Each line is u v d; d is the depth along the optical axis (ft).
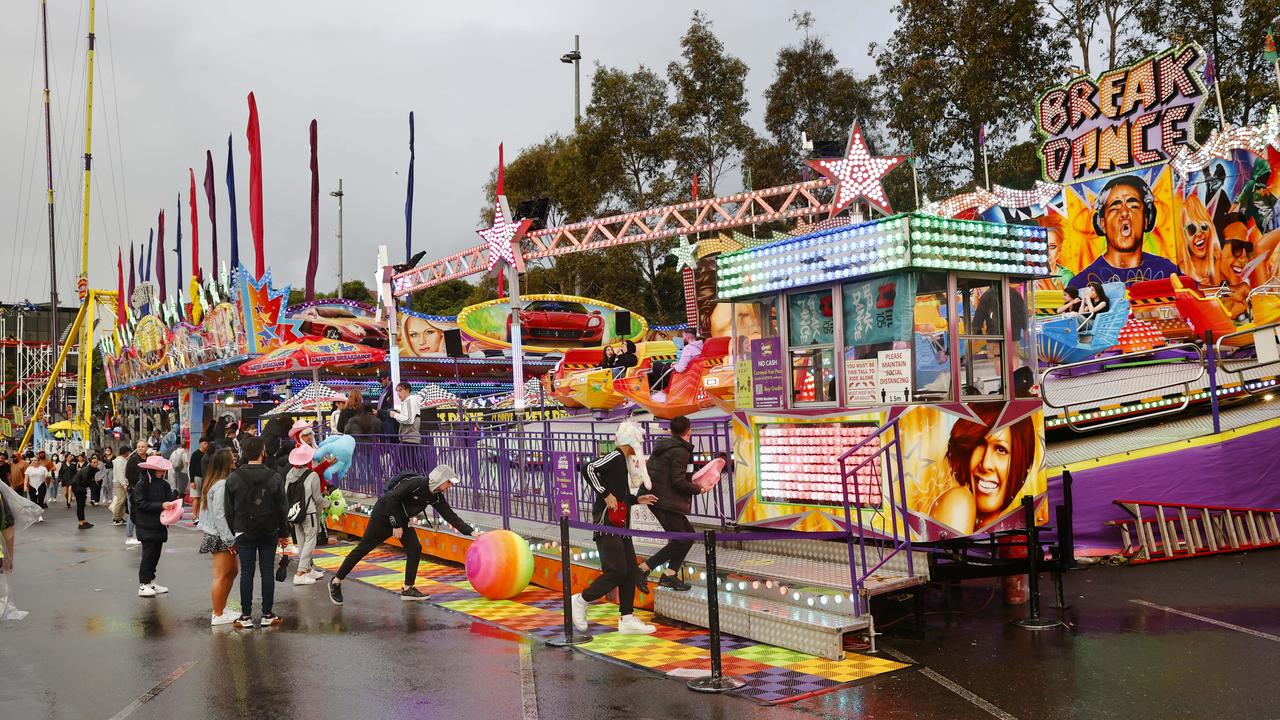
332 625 30.12
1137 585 30.73
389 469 49.11
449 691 22.02
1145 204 55.26
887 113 116.78
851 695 20.47
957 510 26.53
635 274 141.90
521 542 33.12
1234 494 35.45
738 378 31.63
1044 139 61.62
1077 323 55.67
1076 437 37.29
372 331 102.27
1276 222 48.32
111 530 66.90
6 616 29.84
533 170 160.04
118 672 24.90
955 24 108.68
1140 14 98.89
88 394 172.55
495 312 111.65
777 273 29.48
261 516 29.81
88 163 179.22
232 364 94.79
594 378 71.51
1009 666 22.26
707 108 135.64
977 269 27.09
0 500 29.14
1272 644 22.90
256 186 93.56
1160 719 18.01
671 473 27.94
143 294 128.57
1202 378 38.14
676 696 20.97
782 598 26.18
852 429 27.27
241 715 20.66
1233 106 93.91
